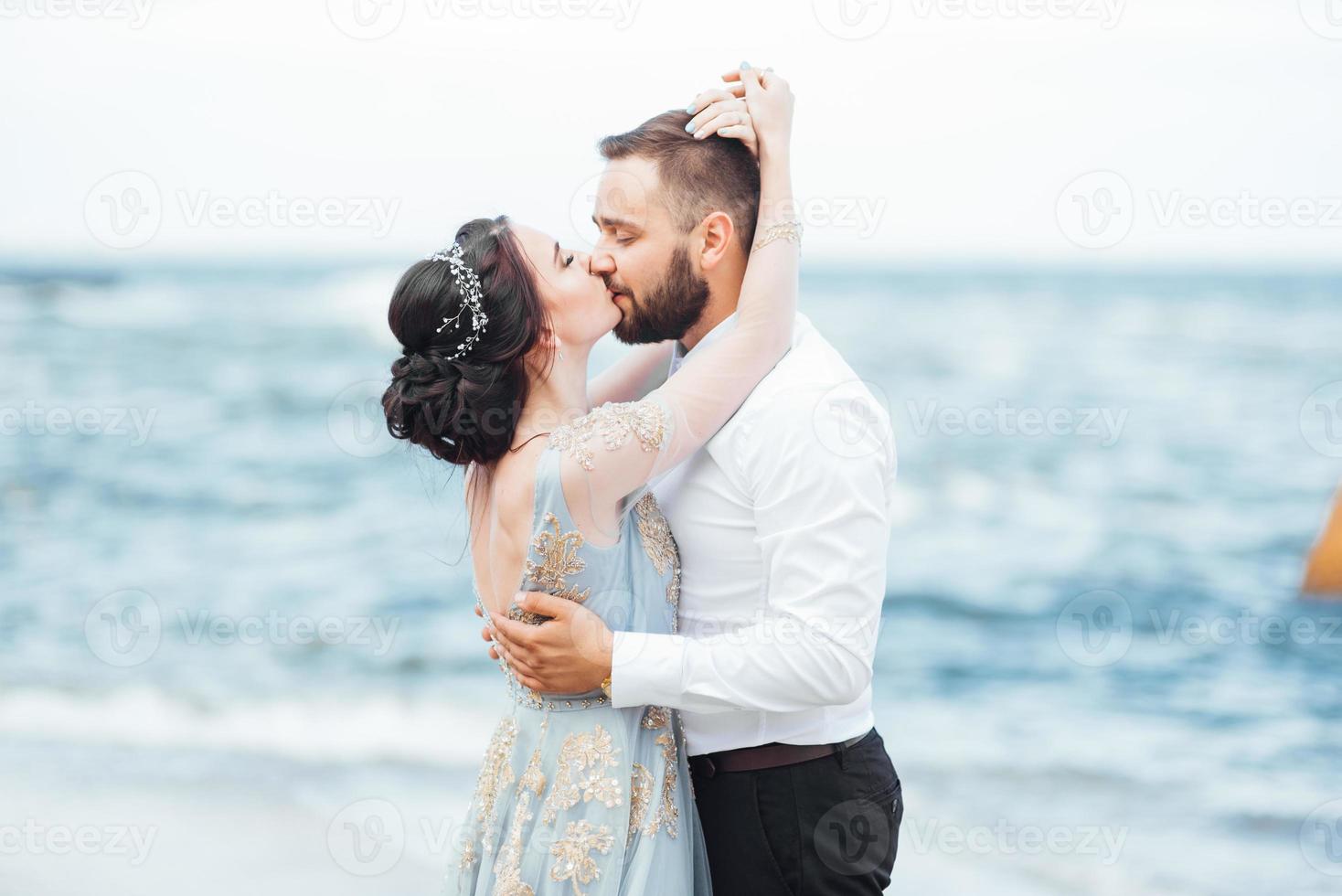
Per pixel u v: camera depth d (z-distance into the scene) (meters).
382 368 15.70
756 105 1.92
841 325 18.39
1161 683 7.47
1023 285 18.44
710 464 1.86
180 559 9.88
